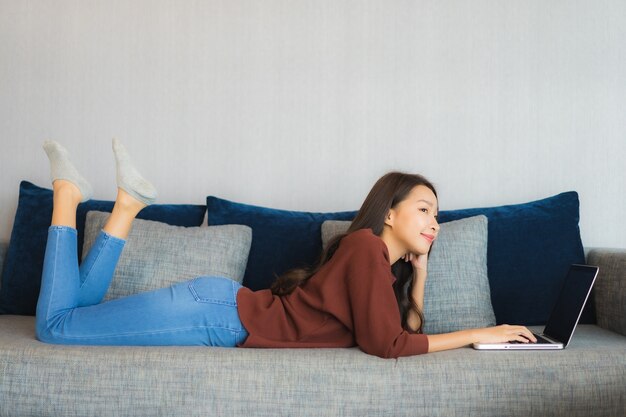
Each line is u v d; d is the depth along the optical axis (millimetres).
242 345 1759
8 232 2811
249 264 2352
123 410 1503
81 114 2826
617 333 2109
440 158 2730
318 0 2791
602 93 2688
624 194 2670
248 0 2811
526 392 1521
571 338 1929
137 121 2818
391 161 2746
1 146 2838
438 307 2082
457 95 2736
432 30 2752
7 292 2369
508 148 2713
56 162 1833
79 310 1753
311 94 2781
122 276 2121
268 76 2797
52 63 2840
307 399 1492
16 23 2842
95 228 2283
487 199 2713
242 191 2787
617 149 2676
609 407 1550
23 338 1766
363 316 1647
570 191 2498
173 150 2807
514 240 2348
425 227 1915
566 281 1989
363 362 1532
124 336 1729
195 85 2809
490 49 2732
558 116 2701
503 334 1710
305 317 1765
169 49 2822
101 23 2840
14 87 2844
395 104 2754
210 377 1505
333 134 2770
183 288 1814
